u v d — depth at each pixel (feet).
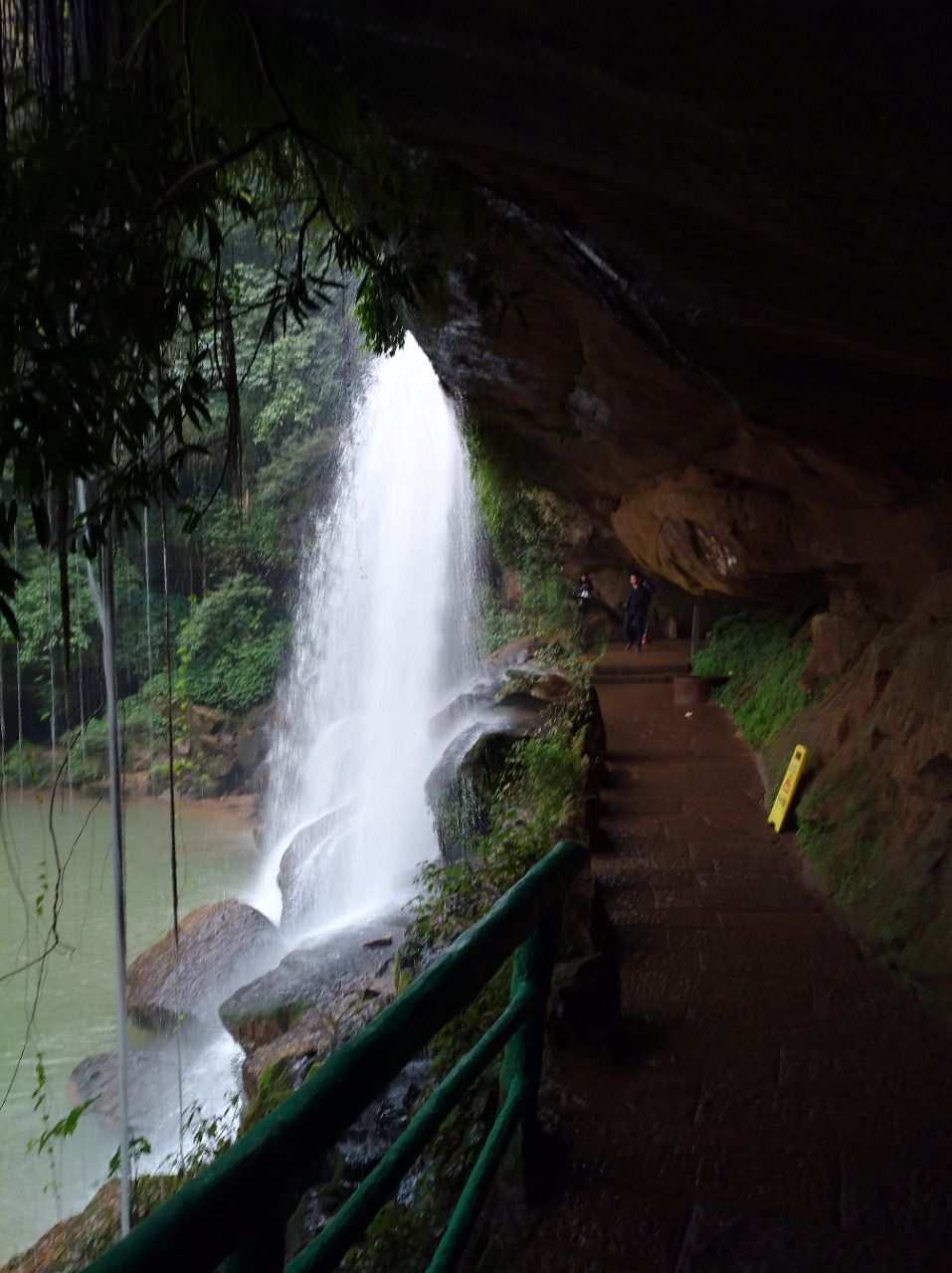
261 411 67.56
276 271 10.67
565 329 20.97
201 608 64.64
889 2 5.76
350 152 11.14
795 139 7.20
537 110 8.16
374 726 61.05
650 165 8.38
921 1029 14.42
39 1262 17.02
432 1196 10.08
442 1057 12.78
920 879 17.70
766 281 10.42
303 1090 5.09
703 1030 14.39
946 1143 11.28
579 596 67.41
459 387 30.83
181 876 45.68
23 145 7.43
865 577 28.17
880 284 9.27
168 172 8.08
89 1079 26.00
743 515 29.50
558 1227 9.70
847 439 17.28
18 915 34.81
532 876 8.78
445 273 14.56
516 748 30.17
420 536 69.87
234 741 64.69
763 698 39.27
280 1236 4.85
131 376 7.77
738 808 28.35
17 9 8.10
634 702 46.47
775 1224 9.75
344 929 30.96
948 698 19.07
